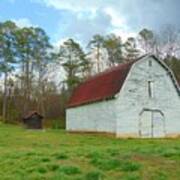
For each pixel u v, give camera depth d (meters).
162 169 15.55
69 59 89.12
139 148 22.02
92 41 90.31
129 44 91.69
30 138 38.12
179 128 48.50
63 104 87.94
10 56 81.50
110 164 16.05
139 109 46.53
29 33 82.31
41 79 89.12
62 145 30.84
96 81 54.56
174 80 48.62
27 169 16.16
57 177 14.62
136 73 46.91
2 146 29.20
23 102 87.31
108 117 46.88
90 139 39.22
